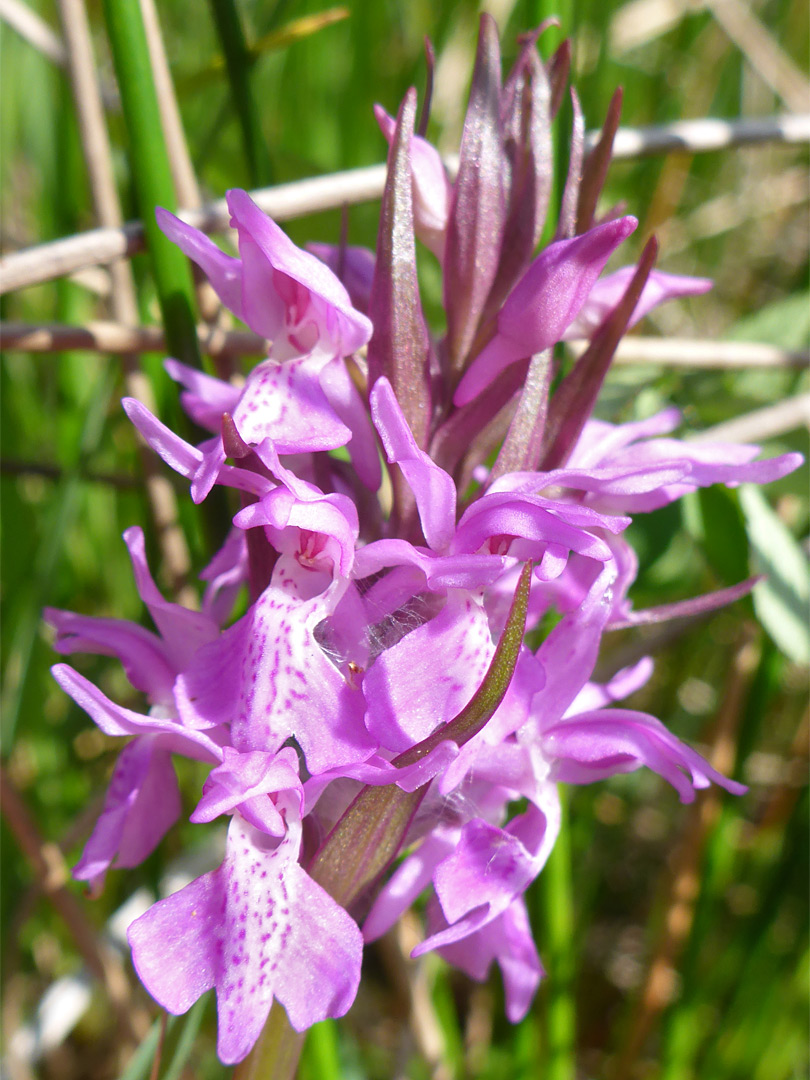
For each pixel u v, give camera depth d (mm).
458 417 65
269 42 90
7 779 95
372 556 60
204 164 104
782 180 174
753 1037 115
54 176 120
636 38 158
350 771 55
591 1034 140
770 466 67
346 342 65
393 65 142
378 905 68
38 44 101
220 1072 115
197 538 106
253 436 61
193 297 84
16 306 124
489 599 66
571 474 60
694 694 146
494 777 66
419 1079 116
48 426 129
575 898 122
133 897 108
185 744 64
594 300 70
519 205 67
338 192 90
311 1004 55
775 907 114
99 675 118
